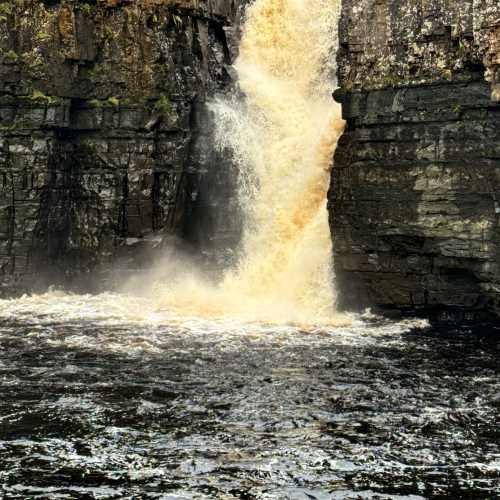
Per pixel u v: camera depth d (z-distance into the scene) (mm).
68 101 43250
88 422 25469
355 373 30328
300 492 21422
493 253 36344
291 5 51469
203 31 47062
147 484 21766
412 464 22938
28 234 42781
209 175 45969
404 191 38500
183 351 32844
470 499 21094
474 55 36219
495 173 36094
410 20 38594
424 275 38812
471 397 27828
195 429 25078
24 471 22359
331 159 45031
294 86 50438
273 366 31078
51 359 31531
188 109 45031
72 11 42969
